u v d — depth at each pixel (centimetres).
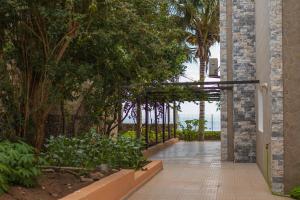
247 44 1930
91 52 1067
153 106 2412
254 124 1917
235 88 1928
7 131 959
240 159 1919
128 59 1109
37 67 988
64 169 960
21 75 996
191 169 1650
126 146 1312
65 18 917
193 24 3428
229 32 2008
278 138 1134
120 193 1002
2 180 682
